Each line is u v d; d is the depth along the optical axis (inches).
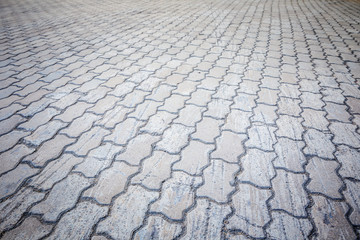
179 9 288.2
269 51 158.6
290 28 208.2
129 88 115.6
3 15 275.6
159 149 79.4
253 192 64.9
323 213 59.2
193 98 107.5
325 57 147.2
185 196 64.0
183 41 179.3
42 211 60.0
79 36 194.2
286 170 71.1
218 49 163.3
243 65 138.9
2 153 77.5
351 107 98.2
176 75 128.1
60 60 148.7
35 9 303.1
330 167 71.5
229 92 111.8
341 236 54.4
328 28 205.0
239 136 84.8
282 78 123.3
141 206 61.4
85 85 118.6
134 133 86.5
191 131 87.5
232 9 288.0
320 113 95.5
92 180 68.4
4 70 136.3
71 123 91.6
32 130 87.9
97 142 82.3
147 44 174.2
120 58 150.5
